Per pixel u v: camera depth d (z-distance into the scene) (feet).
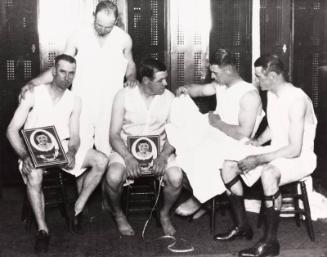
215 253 10.70
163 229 11.93
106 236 11.83
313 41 16.47
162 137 12.50
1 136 15.83
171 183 11.48
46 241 10.91
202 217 13.30
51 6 15.38
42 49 15.51
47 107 11.88
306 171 11.39
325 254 10.59
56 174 12.33
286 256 10.49
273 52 16.38
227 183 11.37
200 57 16.20
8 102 15.67
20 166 11.65
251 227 12.18
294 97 11.10
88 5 15.46
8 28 15.34
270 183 10.64
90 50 13.42
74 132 12.10
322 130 16.78
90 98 13.48
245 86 11.96
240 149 11.54
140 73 11.86
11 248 11.09
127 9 15.69
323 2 16.35
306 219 11.53
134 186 12.21
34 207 11.07
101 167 11.80
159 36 16.01
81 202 11.96
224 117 12.25
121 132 12.38
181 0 15.93
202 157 11.72
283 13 16.26
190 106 12.42
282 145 11.53
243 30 16.22
